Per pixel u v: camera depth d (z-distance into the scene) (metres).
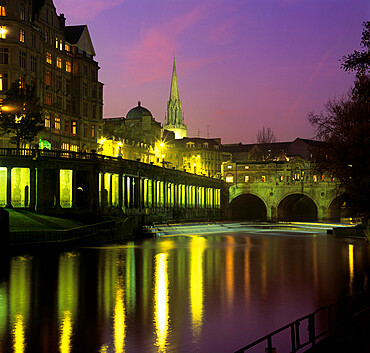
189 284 36.88
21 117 66.31
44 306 29.22
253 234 90.69
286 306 30.56
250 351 22.55
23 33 77.00
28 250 48.69
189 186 118.75
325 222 128.12
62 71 91.44
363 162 43.66
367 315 22.48
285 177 137.50
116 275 39.28
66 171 76.44
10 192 64.31
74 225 62.25
